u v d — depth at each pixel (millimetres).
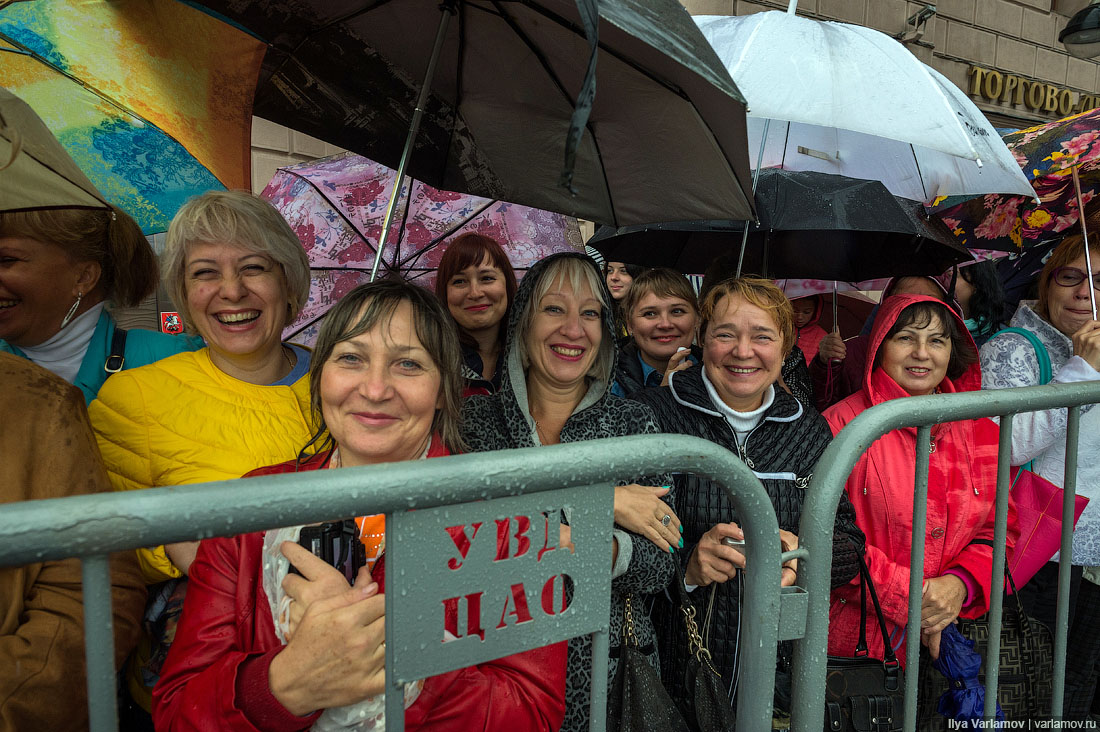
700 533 1764
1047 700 1854
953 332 2104
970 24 6895
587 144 1737
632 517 1475
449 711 1032
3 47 1547
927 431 1236
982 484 1940
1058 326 2432
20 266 1450
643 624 1618
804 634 1151
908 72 1777
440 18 1645
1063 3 7422
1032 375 2238
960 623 1853
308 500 657
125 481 1466
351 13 1672
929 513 1896
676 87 1396
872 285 3301
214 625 1049
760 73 1729
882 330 2039
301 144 4652
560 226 3170
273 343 1664
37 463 1045
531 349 1644
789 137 2549
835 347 3018
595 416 1686
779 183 2305
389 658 740
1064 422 1946
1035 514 1965
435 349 1188
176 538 611
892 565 1809
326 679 855
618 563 1435
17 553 559
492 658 807
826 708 1593
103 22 1554
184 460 1457
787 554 1101
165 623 1367
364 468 695
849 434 1153
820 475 1151
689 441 942
